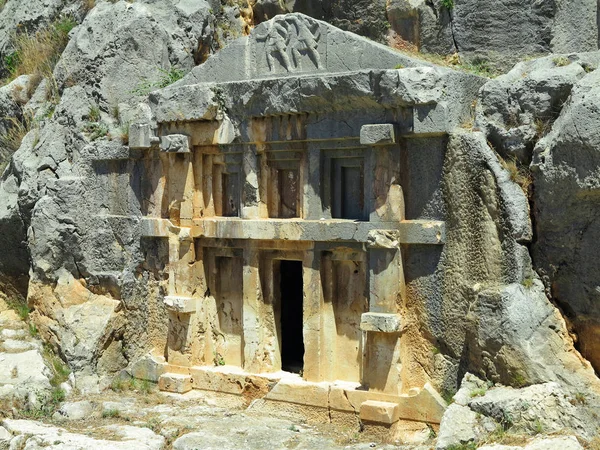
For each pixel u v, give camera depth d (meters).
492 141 9.80
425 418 9.86
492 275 9.46
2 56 16.59
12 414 10.95
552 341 9.21
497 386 9.22
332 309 10.77
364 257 10.46
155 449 9.75
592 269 9.14
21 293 13.80
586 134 8.70
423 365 10.02
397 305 10.03
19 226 13.27
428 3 12.40
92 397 11.65
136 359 12.36
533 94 9.61
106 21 13.30
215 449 9.55
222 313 11.88
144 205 12.23
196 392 11.59
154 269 12.17
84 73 13.19
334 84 10.23
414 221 9.96
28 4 16.39
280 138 10.85
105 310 12.47
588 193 8.87
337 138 10.43
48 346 12.58
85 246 12.62
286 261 12.99
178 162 11.74
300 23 10.73
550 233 9.38
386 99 9.91
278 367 11.36
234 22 14.72
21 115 14.91
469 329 9.50
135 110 12.79
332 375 10.77
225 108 11.27
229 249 11.61
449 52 12.20
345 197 10.73
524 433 8.59
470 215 9.62
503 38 11.75
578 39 11.57
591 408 8.74
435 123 9.70
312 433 10.20
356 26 13.20
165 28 13.57
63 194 12.62
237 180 11.57
